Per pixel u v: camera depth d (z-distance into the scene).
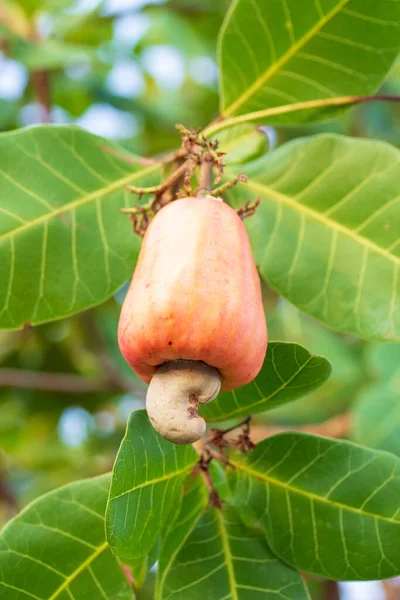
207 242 0.70
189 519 0.76
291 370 0.75
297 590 0.76
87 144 0.80
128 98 1.38
